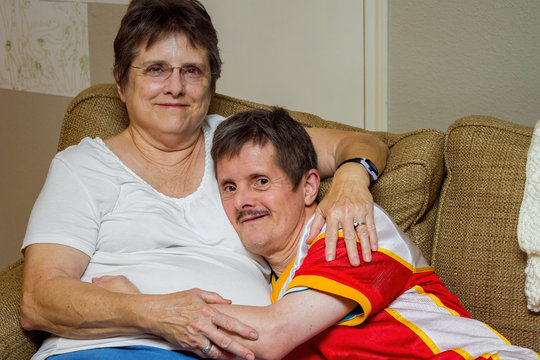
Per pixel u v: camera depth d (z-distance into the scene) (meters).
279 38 2.80
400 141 1.65
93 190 1.39
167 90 1.42
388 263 1.22
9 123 3.17
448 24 2.44
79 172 1.40
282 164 1.35
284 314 1.15
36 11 2.96
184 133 1.48
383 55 2.59
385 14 2.55
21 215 3.21
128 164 1.49
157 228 1.41
